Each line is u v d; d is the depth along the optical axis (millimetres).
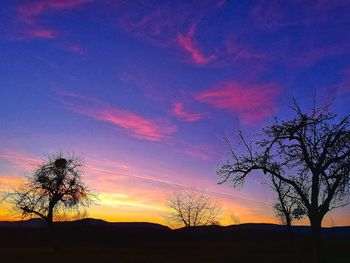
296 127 30266
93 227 105250
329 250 62906
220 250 70750
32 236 95750
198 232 99312
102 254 58781
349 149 29266
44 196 58906
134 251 67875
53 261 45656
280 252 63531
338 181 28891
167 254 61719
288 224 48969
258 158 31922
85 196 59594
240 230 102688
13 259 48031
